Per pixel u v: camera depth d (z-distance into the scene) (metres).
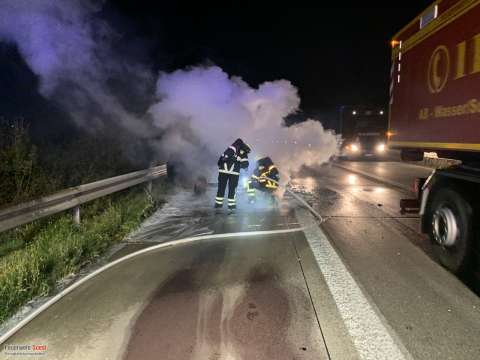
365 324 3.62
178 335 3.45
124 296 4.22
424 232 5.50
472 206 4.56
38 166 7.27
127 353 3.19
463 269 4.65
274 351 3.21
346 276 4.74
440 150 5.10
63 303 4.07
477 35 4.30
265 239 6.32
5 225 4.90
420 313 3.83
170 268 5.04
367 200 9.77
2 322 3.69
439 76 5.12
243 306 3.97
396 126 6.56
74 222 6.50
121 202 8.31
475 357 3.13
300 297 4.17
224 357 3.13
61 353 3.21
